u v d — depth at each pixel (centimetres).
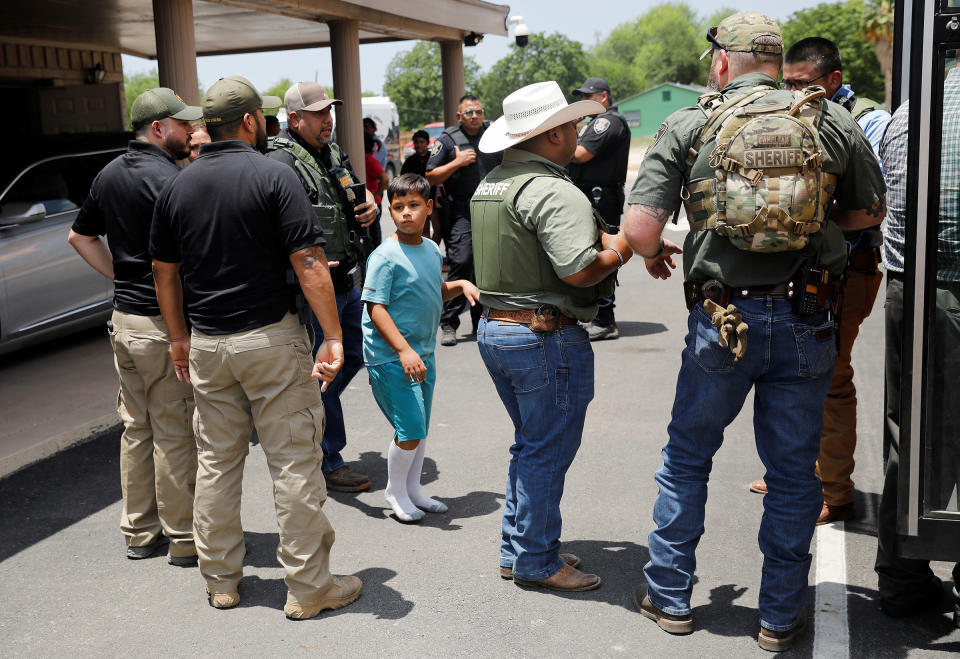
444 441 509
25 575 361
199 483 323
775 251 263
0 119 1287
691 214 276
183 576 357
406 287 386
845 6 7056
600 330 734
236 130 313
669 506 298
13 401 584
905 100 301
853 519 386
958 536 274
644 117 9444
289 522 314
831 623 305
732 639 298
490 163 732
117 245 352
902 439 274
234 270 306
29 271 677
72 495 447
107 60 1427
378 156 1908
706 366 283
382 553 370
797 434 282
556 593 333
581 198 303
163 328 349
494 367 324
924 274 262
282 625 316
